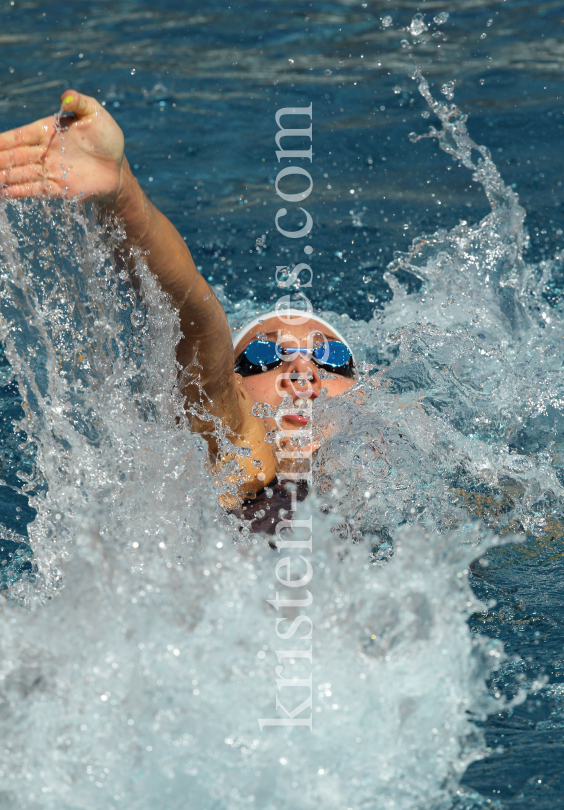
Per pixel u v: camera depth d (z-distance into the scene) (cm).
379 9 3375
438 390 1197
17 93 2433
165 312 709
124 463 789
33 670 530
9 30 3078
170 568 583
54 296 744
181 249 684
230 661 542
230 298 1477
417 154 2111
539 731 582
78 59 2769
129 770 503
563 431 1148
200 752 512
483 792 521
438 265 1495
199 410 830
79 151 569
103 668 530
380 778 518
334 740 526
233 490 886
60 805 490
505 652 684
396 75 2636
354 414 1005
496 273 1482
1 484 910
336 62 2781
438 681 554
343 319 1419
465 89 2477
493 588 802
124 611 554
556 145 2086
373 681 547
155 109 2394
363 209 1816
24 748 506
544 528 927
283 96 2503
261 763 512
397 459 984
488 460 1034
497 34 3000
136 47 2911
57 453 787
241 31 3112
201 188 1952
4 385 1221
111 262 668
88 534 579
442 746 539
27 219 699
